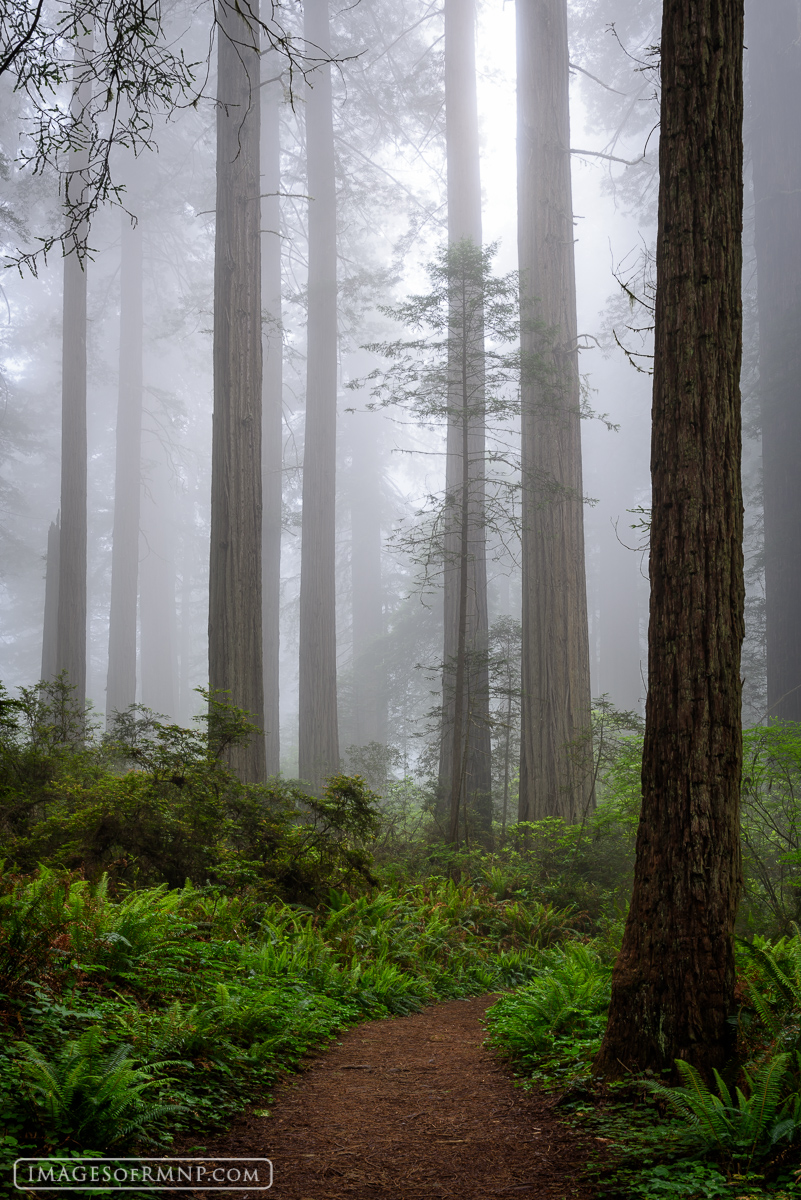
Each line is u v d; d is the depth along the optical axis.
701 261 5.23
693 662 5.01
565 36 19.08
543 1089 5.27
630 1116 4.41
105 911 6.78
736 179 5.34
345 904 10.56
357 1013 7.78
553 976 8.37
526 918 12.41
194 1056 5.16
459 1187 3.93
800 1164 3.66
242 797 11.22
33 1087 3.75
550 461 17.53
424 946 10.45
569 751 16.48
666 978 4.86
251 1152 4.25
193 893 8.61
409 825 19.42
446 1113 5.04
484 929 12.25
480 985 10.16
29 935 5.29
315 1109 5.07
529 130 18.55
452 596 20.42
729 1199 3.45
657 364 5.36
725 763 4.96
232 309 16.22
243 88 16.66
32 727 12.09
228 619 15.43
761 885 11.44
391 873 13.15
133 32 5.86
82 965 5.70
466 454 16.91
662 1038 4.79
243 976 7.14
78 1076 3.82
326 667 24.42
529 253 18.44
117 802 9.67
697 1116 3.99
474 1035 7.42
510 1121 4.81
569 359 17.91
